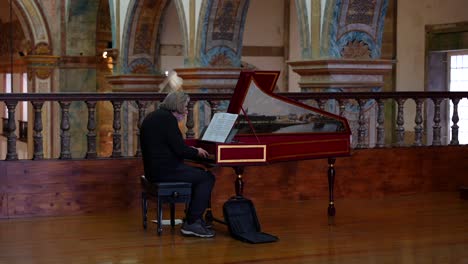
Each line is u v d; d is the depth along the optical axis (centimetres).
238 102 784
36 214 880
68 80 2247
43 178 882
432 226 833
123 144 1903
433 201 988
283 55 2084
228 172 951
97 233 792
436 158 1059
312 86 1156
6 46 2903
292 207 939
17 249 725
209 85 1493
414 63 1609
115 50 1888
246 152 748
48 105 2223
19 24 2714
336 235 786
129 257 695
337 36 1123
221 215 895
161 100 919
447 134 1595
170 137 745
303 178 988
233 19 1488
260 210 919
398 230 811
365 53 1145
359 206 951
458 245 745
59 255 703
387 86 1666
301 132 796
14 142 879
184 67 1525
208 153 757
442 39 1547
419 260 688
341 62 1117
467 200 998
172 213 811
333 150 809
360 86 1145
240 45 1505
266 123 788
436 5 1552
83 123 2236
